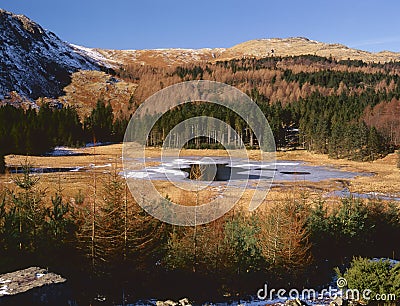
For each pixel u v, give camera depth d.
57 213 12.41
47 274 7.45
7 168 40.06
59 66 158.62
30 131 61.69
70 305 7.27
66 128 75.44
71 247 11.83
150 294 12.23
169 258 12.59
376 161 61.97
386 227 18.28
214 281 12.76
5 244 11.31
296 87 136.12
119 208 11.86
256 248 13.41
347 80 143.38
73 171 40.72
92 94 140.38
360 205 17.67
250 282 13.17
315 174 46.41
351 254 16.58
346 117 79.50
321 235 15.35
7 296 6.32
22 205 12.16
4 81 124.00
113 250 11.61
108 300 11.48
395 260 16.48
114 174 14.09
